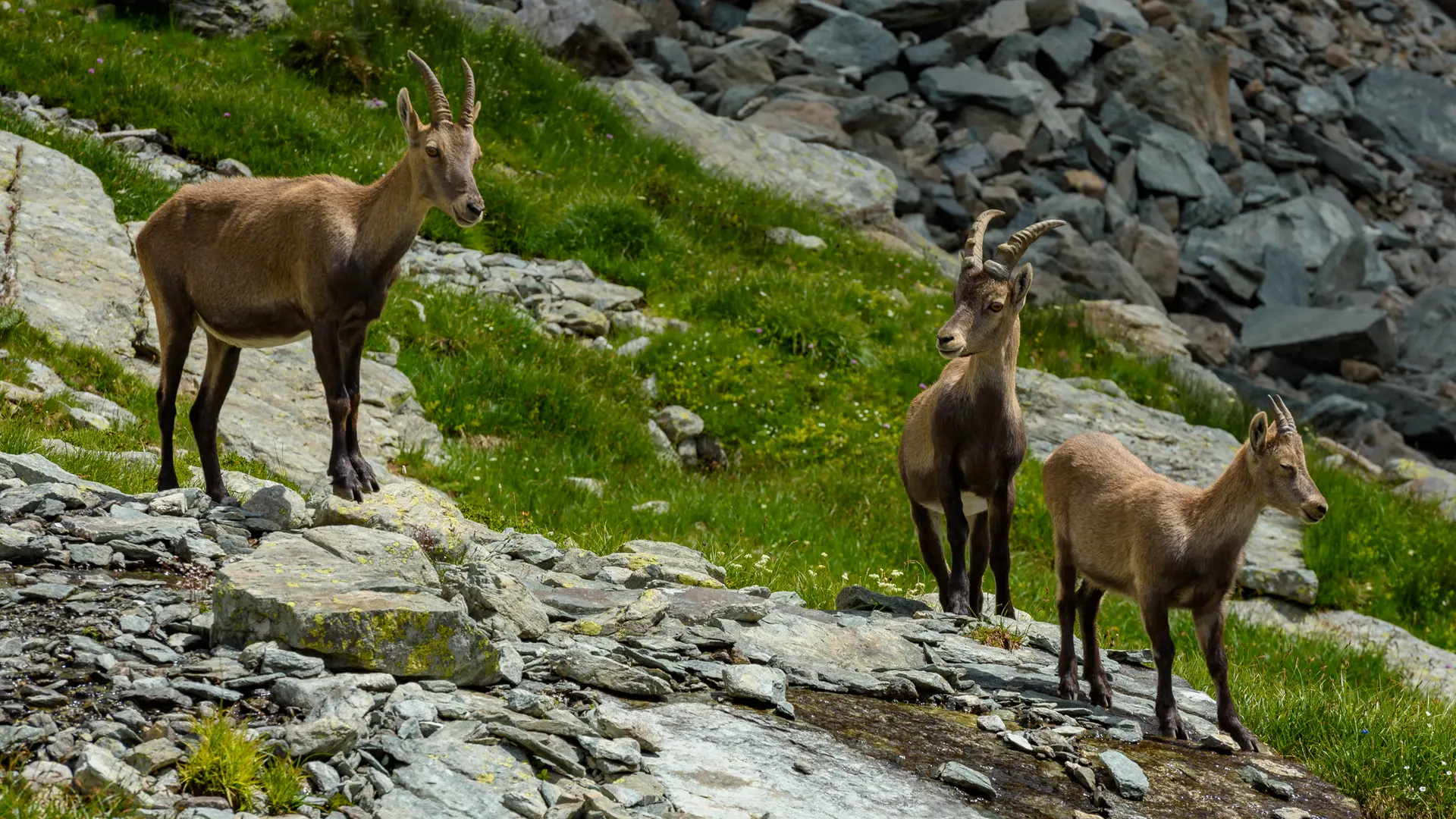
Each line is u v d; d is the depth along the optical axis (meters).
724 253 39.62
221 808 9.03
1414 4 94.56
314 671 10.95
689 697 12.47
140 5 40.16
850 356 33.97
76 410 20.69
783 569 21.83
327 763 9.79
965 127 61.72
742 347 32.88
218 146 33.69
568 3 51.69
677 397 30.73
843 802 10.73
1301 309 58.62
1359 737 14.76
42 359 22.23
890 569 24.06
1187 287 59.59
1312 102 77.75
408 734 10.29
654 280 35.59
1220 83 72.31
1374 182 73.31
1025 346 39.94
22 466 15.48
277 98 36.62
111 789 8.85
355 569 12.71
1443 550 31.39
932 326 38.06
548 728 10.80
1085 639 14.96
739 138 48.34
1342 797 12.97
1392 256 68.19
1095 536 14.65
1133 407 36.00
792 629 14.98
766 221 41.97
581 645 12.96
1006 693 14.20
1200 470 32.59
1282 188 70.19
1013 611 18.23
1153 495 14.10
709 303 35.06
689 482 26.89
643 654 12.96
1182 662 20.67
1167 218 64.50
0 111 29.56
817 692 13.43
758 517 24.94
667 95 49.22
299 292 16.36
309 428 23.50
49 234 25.17
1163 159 66.38
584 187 39.75
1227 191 67.00
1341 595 30.06
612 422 28.12
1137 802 11.95
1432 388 56.38
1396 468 38.72
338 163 35.06
